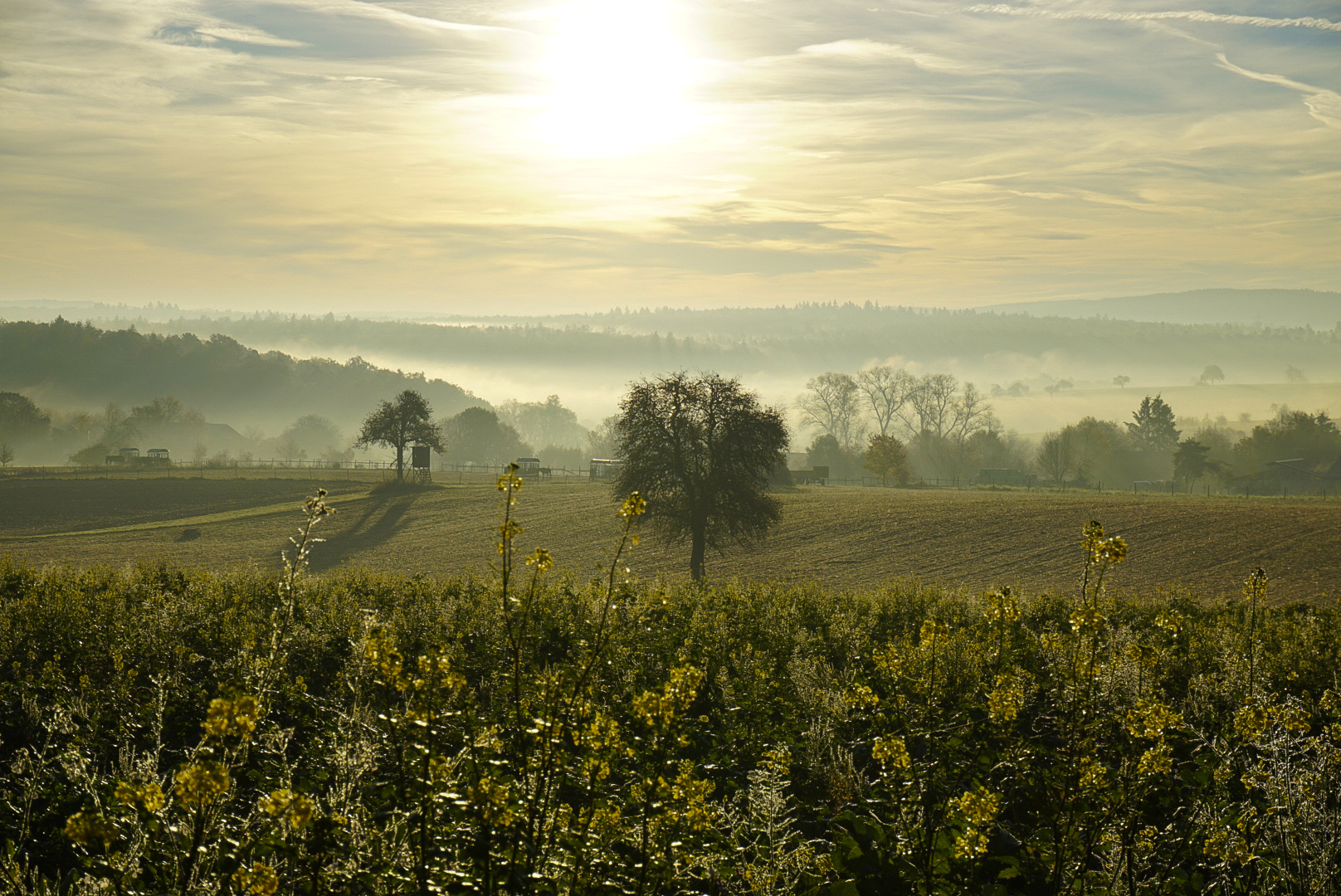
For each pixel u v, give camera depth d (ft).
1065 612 66.03
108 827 12.19
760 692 38.81
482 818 14.47
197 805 12.19
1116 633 44.47
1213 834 17.90
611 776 25.31
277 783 21.77
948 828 18.94
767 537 202.28
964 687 34.96
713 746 32.07
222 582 76.79
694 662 40.93
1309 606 83.56
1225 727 26.68
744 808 24.70
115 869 15.37
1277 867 17.72
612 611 17.21
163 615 48.26
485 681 38.19
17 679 38.58
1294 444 446.19
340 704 29.89
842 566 170.30
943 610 67.92
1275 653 47.03
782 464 154.92
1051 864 18.62
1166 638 47.06
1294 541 186.19
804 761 29.53
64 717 25.82
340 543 206.28
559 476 428.15
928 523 217.56
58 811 22.47
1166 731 25.27
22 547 197.26
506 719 26.12
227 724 12.28
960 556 179.93
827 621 62.44
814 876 19.31
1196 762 25.35
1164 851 20.08
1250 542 186.29
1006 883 19.57
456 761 16.19
